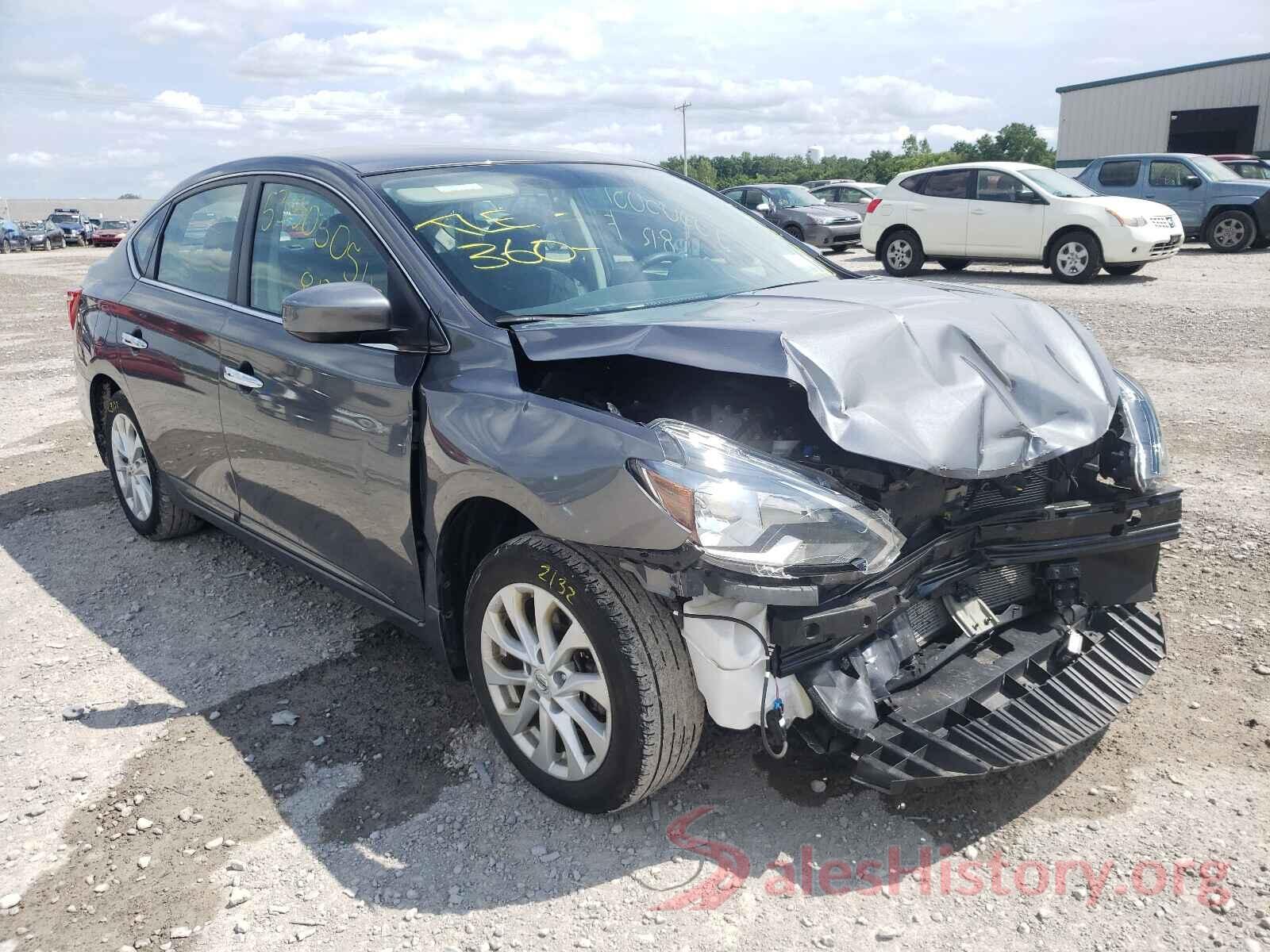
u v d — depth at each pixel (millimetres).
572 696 2566
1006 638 2875
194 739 3105
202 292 3879
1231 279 12617
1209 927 2191
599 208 3455
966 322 2713
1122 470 2863
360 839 2613
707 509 2193
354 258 3131
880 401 2371
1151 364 7742
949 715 2549
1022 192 13656
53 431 7176
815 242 20594
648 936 2244
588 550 2379
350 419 3004
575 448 2383
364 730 3117
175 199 4281
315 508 3295
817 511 2258
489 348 2721
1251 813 2541
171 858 2566
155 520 4609
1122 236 12773
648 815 2658
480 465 2541
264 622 3904
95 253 33969
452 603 2885
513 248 3088
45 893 2453
